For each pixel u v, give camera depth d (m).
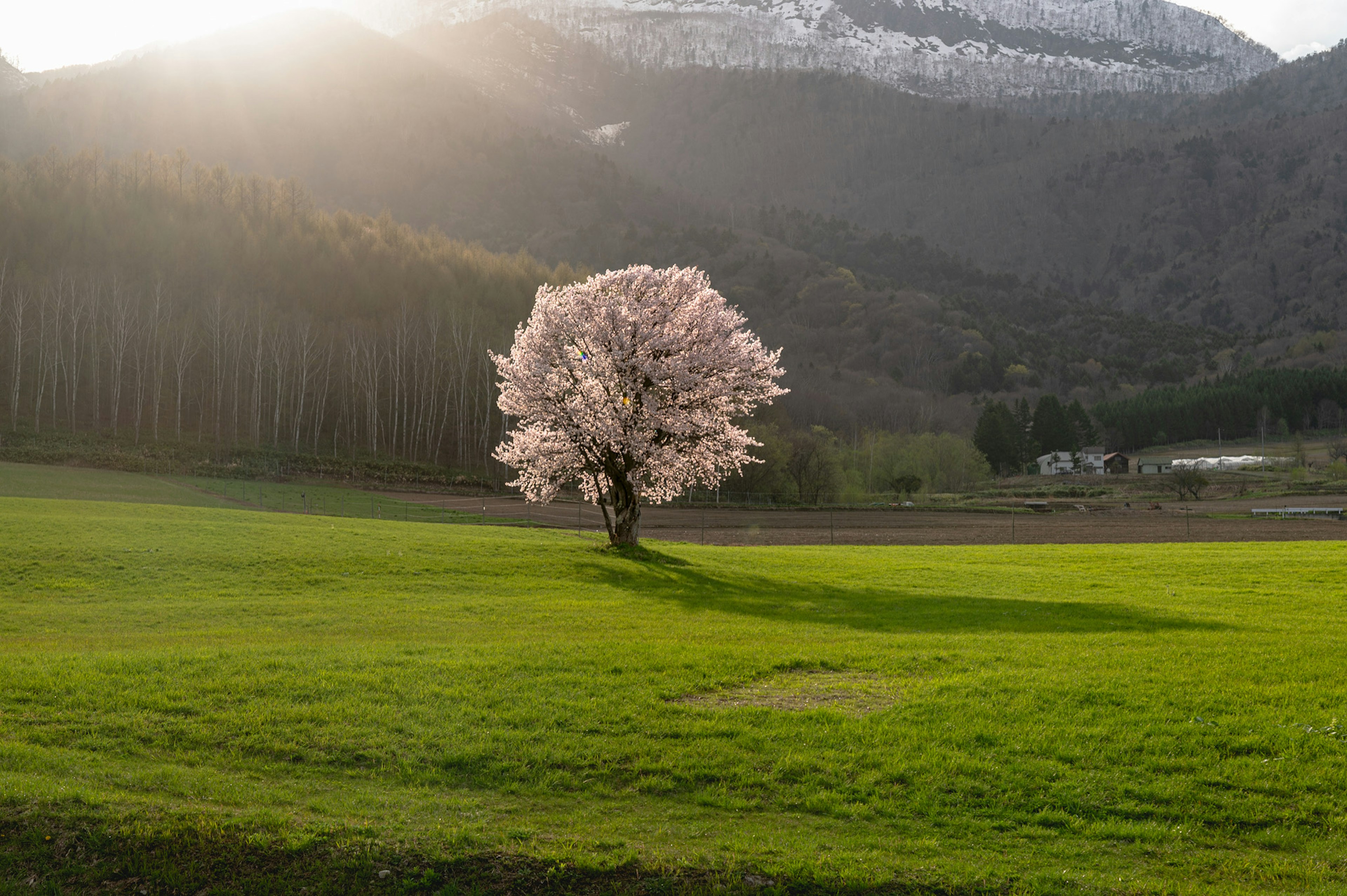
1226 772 11.02
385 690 13.95
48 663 15.38
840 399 175.75
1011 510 100.19
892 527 77.88
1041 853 9.50
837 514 91.94
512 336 156.62
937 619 24.09
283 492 87.88
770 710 13.28
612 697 13.80
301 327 134.38
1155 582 32.91
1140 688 14.22
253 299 145.38
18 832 9.59
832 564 39.69
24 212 148.75
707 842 9.66
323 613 24.53
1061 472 162.38
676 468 41.16
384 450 125.69
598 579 32.44
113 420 109.06
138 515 44.75
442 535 44.66
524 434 41.28
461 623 23.03
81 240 147.88
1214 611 24.97
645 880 9.04
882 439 133.50
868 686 14.89
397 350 133.75
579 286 40.91
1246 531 73.88
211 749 11.70
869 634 20.97
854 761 11.51
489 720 12.70
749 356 40.34
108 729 12.18
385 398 139.62
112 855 9.41
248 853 9.39
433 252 192.88
